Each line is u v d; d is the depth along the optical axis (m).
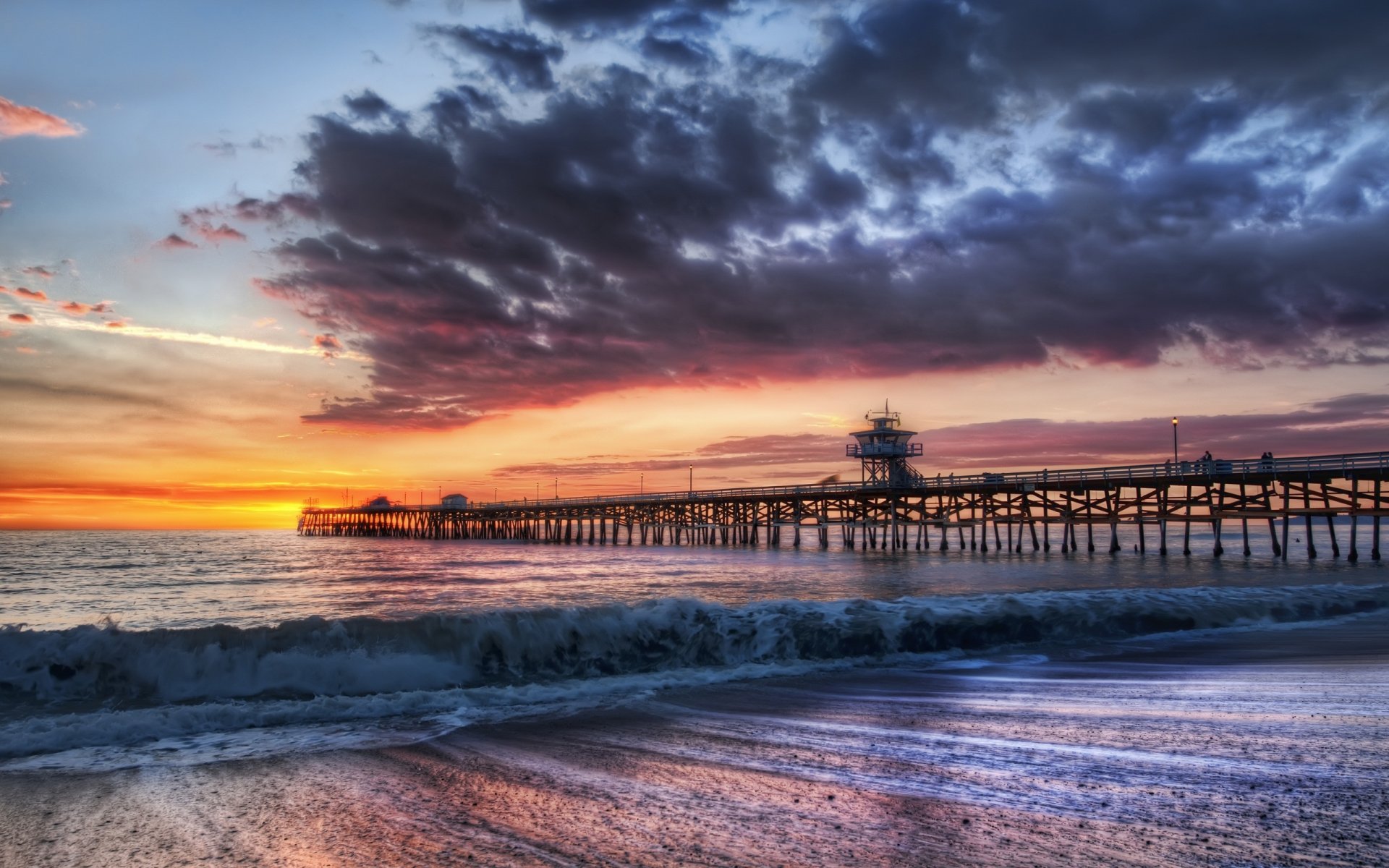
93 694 9.12
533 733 7.30
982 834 4.48
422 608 24.41
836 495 62.00
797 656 11.37
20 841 4.78
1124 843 4.26
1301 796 4.98
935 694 8.82
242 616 23.20
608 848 4.45
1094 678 9.56
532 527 109.56
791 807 5.09
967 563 44.25
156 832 4.92
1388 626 14.05
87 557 68.44
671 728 7.47
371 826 4.95
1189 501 42.50
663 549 75.94
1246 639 12.53
